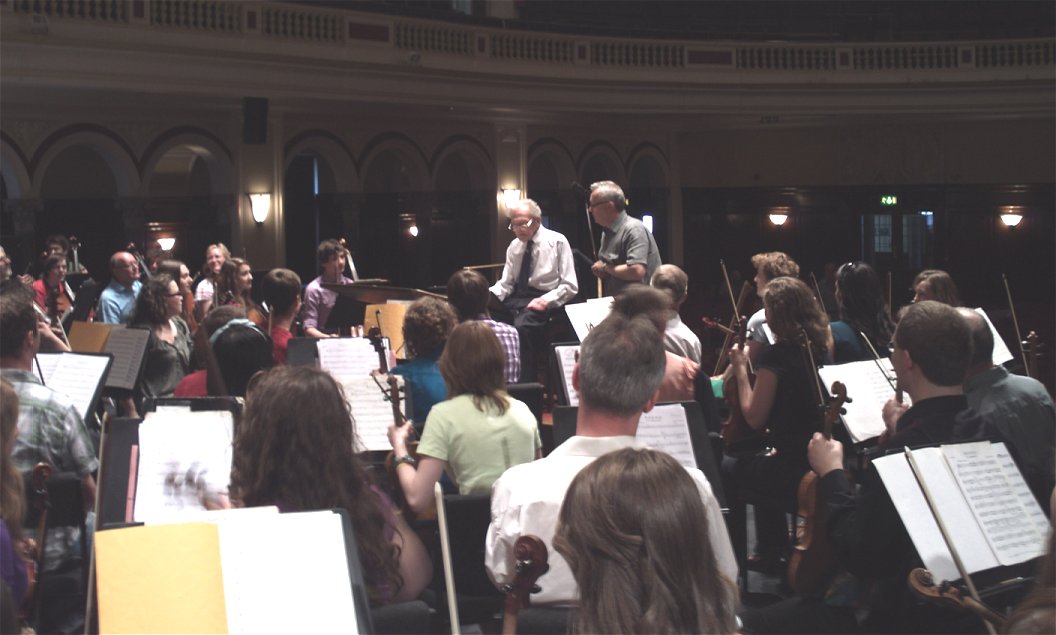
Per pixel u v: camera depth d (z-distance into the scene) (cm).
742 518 470
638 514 171
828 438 332
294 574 208
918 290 514
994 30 2117
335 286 785
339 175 1585
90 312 812
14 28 1073
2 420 297
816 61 1898
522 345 685
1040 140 1967
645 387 272
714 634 169
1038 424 379
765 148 2047
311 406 279
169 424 327
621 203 668
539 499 267
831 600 364
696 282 2077
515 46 1664
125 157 1338
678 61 1825
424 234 1706
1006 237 1994
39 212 1304
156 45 1197
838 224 2045
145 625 195
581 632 171
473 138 1738
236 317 493
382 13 1464
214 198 1436
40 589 351
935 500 276
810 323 439
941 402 321
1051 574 166
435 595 379
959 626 316
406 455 364
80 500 375
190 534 204
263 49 1326
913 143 2012
